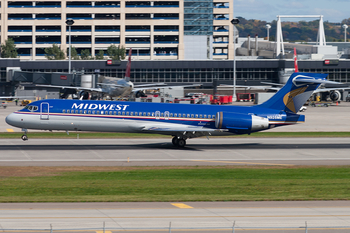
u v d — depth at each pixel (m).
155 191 108.56
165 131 186.12
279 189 112.06
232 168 147.50
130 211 84.50
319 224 76.56
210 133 189.25
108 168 144.00
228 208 88.25
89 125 184.25
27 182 118.56
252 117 185.88
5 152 170.38
